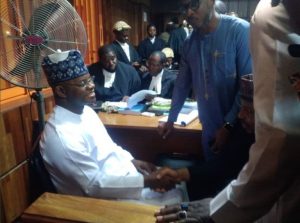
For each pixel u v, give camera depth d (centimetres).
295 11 53
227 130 143
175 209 73
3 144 173
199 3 142
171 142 200
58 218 88
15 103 192
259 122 53
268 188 56
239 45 150
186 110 211
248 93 99
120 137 206
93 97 148
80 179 131
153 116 211
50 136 132
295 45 52
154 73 299
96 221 86
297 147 50
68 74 137
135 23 659
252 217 60
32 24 145
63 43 153
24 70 147
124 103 245
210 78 159
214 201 66
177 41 524
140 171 160
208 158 172
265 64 54
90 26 376
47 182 129
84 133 142
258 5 61
